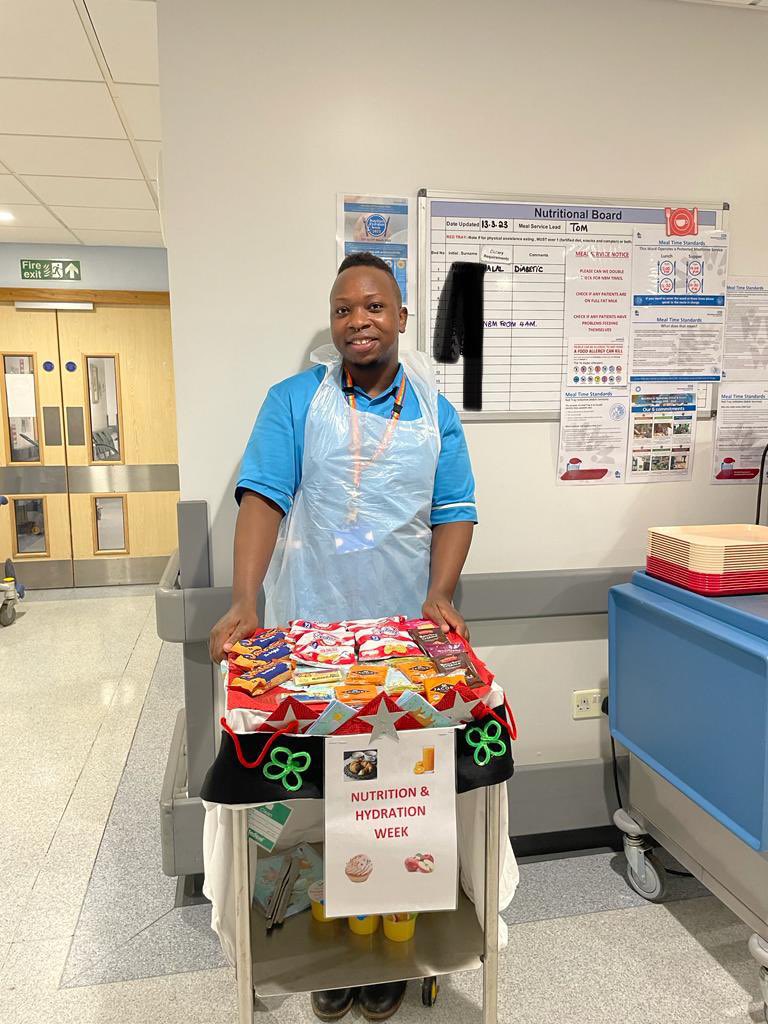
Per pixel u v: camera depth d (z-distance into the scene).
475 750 1.11
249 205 1.76
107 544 5.37
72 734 2.83
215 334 1.79
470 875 1.28
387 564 1.46
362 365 1.43
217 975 1.60
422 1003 1.50
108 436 5.27
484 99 1.84
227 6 1.69
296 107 1.75
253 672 1.09
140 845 2.10
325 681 1.08
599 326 1.97
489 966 1.21
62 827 2.19
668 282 2.00
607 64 1.90
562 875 1.94
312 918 1.33
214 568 1.85
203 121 1.72
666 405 2.04
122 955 1.66
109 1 2.10
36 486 5.21
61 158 3.41
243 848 1.09
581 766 2.01
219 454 1.82
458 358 1.91
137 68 2.54
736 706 1.36
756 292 2.07
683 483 2.09
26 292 4.98
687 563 1.60
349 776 1.04
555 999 1.51
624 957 1.63
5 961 1.63
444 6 1.79
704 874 1.58
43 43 2.36
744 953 1.64
